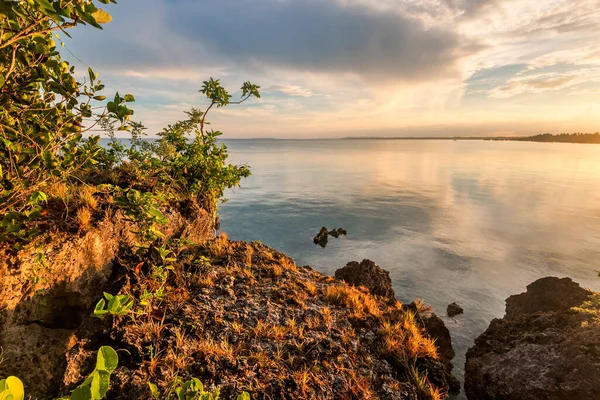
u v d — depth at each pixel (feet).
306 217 121.60
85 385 4.56
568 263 80.33
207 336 14.85
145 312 14.37
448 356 34.22
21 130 10.66
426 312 36.47
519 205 153.17
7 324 12.18
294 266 25.80
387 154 646.74
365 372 14.64
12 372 12.12
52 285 13.75
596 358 23.16
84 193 17.76
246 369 13.23
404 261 78.59
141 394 11.13
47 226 14.48
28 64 9.64
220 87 32.60
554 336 27.61
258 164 370.94
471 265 77.20
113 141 25.03
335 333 16.96
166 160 28.73
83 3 6.50
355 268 47.24
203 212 27.91
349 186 208.03
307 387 12.97
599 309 29.25
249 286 20.29
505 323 33.76
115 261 16.81
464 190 197.16
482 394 27.68
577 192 194.39
